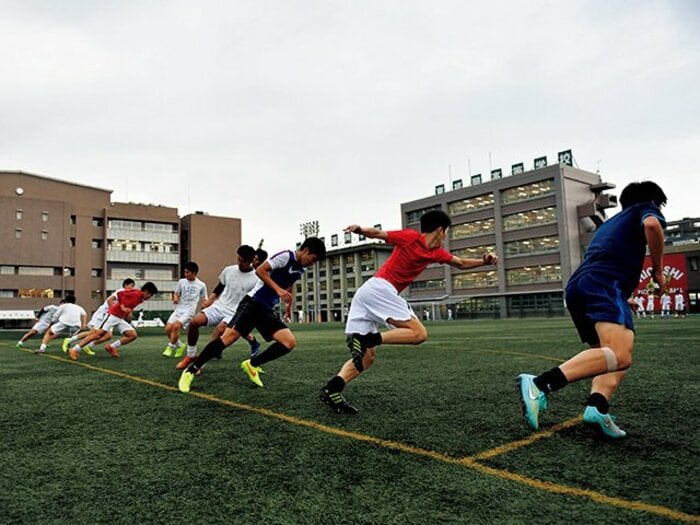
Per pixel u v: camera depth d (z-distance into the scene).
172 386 4.71
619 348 2.51
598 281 2.67
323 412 3.40
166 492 1.99
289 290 4.52
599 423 2.60
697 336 10.02
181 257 62.34
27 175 50.59
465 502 1.83
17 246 48.78
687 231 72.62
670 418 3.02
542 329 15.93
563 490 1.92
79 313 9.53
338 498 1.89
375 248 68.25
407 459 2.34
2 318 47.16
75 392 4.44
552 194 49.75
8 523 1.73
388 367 5.81
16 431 3.01
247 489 2.00
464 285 56.53
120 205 56.88
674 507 1.75
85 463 2.38
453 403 3.61
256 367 4.58
